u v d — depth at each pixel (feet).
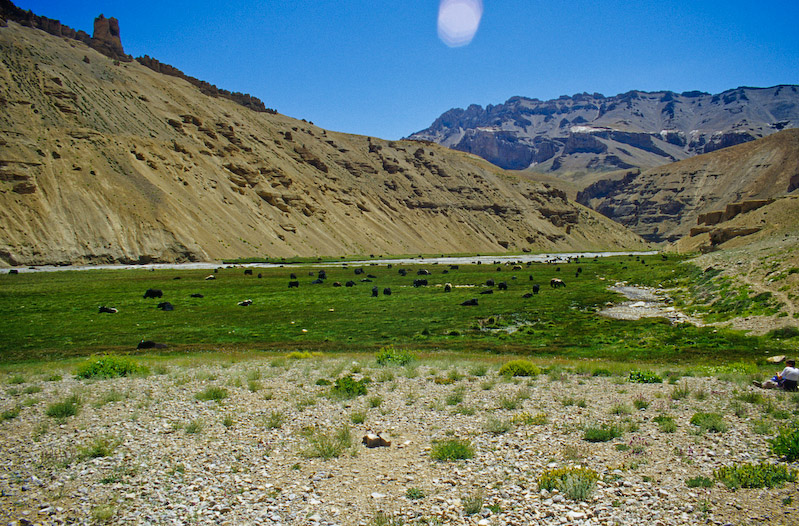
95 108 521.24
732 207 492.54
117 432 46.47
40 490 33.99
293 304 192.13
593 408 52.75
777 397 54.70
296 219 594.65
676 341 115.24
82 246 374.63
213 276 306.96
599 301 186.60
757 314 124.47
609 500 30.09
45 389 65.31
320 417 51.70
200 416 52.16
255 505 31.55
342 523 29.04
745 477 31.83
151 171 481.87
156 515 30.40
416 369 78.54
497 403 55.98
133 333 137.90
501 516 28.89
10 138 407.03
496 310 170.30
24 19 650.02
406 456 39.88
